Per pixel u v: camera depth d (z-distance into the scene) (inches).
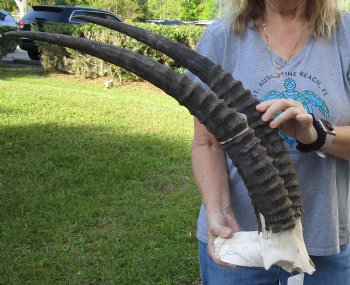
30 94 434.6
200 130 81.8
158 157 274.1
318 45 75.7
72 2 1459.2
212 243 74.2
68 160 263.7
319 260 78.6
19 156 267.0
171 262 170.6
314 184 76.4
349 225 81.2
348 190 80.7
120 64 62.2
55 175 242.4
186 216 203.5
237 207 80.6
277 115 68.9
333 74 74.9
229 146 61.4
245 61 77.9
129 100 434.3
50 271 166.6
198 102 61.0
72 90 476.1
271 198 61.9
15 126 325.1
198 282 162.9
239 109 65.7
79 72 559.8
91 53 62.3
